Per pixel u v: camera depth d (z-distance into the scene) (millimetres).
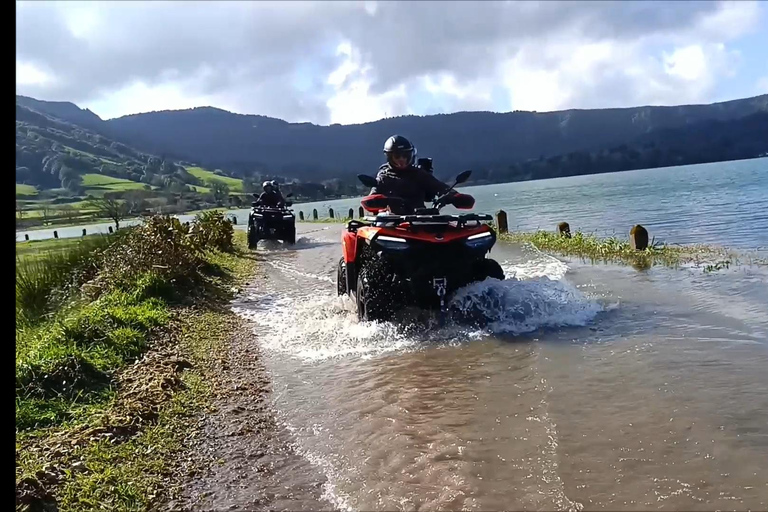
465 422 4137
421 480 3418
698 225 16688
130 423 4496
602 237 15086
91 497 3490
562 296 7246
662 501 2994
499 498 3143
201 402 5055
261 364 6109
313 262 14766
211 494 3529
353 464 3730
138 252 10031
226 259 15281
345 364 5859
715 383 4430
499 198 49000
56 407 4738
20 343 6477
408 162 8484
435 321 6930
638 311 6805
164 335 7117
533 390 4598
